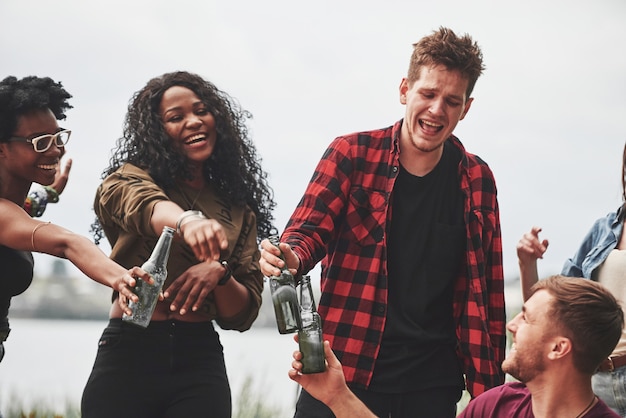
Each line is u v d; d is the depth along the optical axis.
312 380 2.95
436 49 3.57
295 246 3.47
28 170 3.52
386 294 3.57
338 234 3.68
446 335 3.64
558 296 2.94
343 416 2.92
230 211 3.83
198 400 3.54
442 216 3.69
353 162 3.68
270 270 3.19
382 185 3.67
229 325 3.77
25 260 3.56
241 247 3.82
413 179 3.68
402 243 3.64
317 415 3.53
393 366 3.55
